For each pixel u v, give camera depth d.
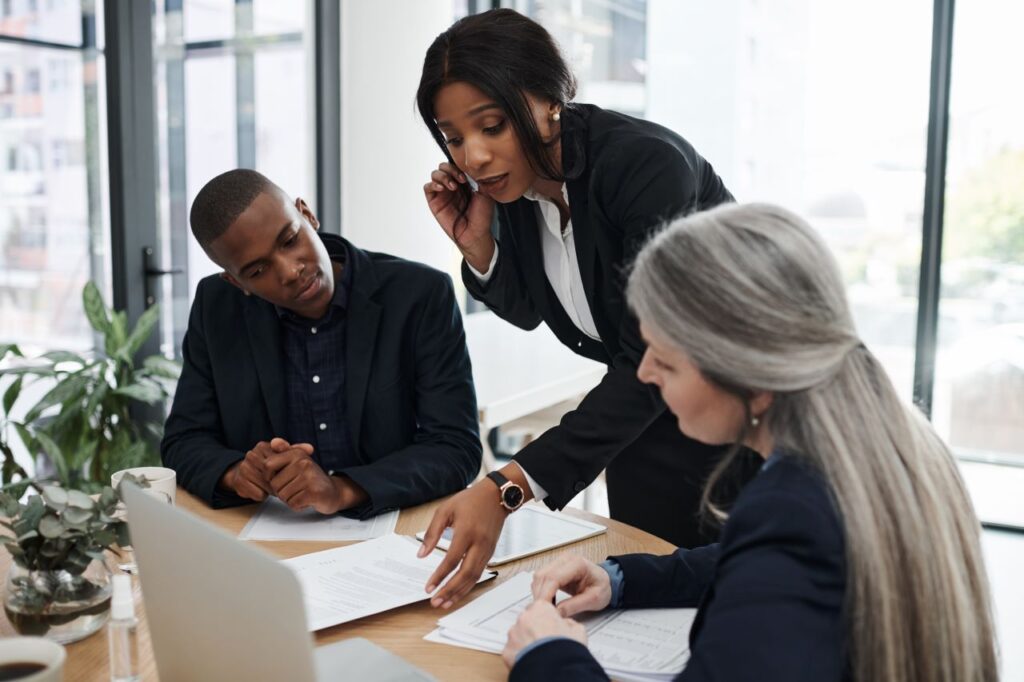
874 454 0.79
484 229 1.64
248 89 3.36
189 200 3.18
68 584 1.01
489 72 1.31
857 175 3.52
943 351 3.57
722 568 0.79
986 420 3.58
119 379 2.83
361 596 1.13
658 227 1.31
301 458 1.40
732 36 3.58
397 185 3.56
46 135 2.79
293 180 3.59
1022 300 3.46
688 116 3.69
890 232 3.52
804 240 0.81
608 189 1.37
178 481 1.55
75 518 0.99
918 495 0.79
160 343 3.10
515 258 1.68
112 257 2.98
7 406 2.62
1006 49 3.32
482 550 1.17
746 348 0.79
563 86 1.37
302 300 1.54
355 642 0.99
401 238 3.59
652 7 3.68
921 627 0.78
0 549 1.31
